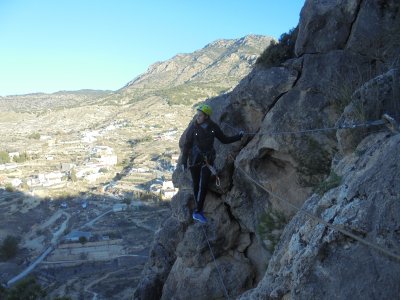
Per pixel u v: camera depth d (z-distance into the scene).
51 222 78.75
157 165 131.12
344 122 7.94
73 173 115.00
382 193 5.02
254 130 14.14
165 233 18.81
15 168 128.62
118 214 82.31
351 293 4.62
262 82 13.43
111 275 47.50
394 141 5.71
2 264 57.50
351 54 11.82
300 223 7.38
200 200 9.05
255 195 14.35
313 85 12.25
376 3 11.39
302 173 12.62
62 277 52.94
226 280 15.42
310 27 12.81
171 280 16.73
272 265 7.72
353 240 5.04
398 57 10.29
